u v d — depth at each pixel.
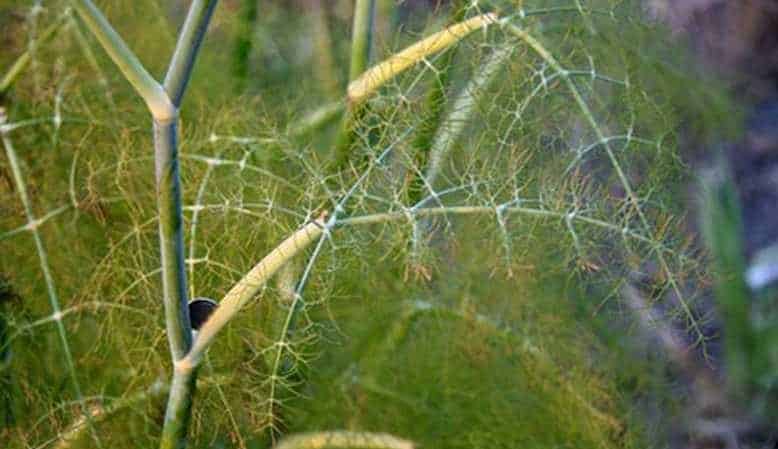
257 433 1.09
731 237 1.31
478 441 1.10
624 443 1.13
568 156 1.10
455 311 1.10
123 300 1.05
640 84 1.14
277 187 1.08
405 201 1.05
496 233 1.06
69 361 1.03
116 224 1.09
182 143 1.09
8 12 1.14
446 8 1.19
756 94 1.67
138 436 1.07
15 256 1.09
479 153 1.07
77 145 1.09
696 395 1.32
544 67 1.07
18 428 1.06
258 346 1.06
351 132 1.08
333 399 1.09
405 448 1.06
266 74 1.17
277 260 0.95
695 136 1.26
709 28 1.62
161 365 1.05
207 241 1.08
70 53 1.14
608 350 1.14
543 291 1.11
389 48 1.12
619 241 1.08
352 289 1.10
